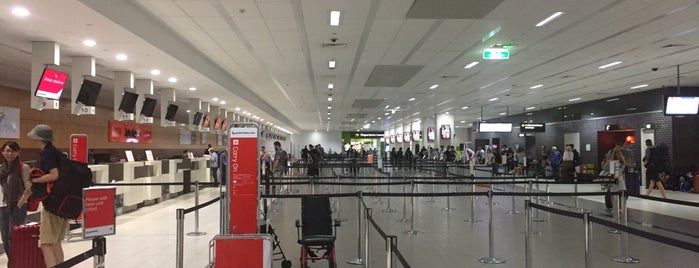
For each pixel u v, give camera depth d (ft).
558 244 24.39
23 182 18.43
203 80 40.22
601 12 24.88
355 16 25.34
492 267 20.04
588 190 49.52
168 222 32.01
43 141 15.53
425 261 21.04
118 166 35.06
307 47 33.47
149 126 74.02
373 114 100.27
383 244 24.68
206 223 31.48
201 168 59.21
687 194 46.68
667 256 21.48
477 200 44.32
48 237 15.44
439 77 47.67
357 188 54.54
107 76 38.52
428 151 101.24
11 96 41.04
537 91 58.80
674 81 49.24
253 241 12.85
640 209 36.45
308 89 57.82
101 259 12.08
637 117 57.77
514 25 27.45
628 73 44.57
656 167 41.65
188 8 23.94
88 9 19.48
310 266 20.25
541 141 84.58
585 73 44.68
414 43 32.09
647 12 24.94
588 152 68.90
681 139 52.06
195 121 56.34
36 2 18.69
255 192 17.66
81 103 29.60
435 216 34.58
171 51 29.22
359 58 37.60
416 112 94.58
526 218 18.76
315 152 65.72
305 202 20.74
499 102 72.69
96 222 15.83
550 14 25.27
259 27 27.61
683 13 25.08
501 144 108.47
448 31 28.84
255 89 58.54
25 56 29.71
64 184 15.46
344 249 23.53
